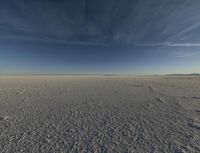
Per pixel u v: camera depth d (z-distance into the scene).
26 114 6.97
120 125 5.71
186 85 22.94
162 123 5.92
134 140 4.45
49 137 4.60
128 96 12.40
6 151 3.75
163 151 3.82
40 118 6.43
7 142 4.22
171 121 6.16
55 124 5.73
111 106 8.84
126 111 7.73
